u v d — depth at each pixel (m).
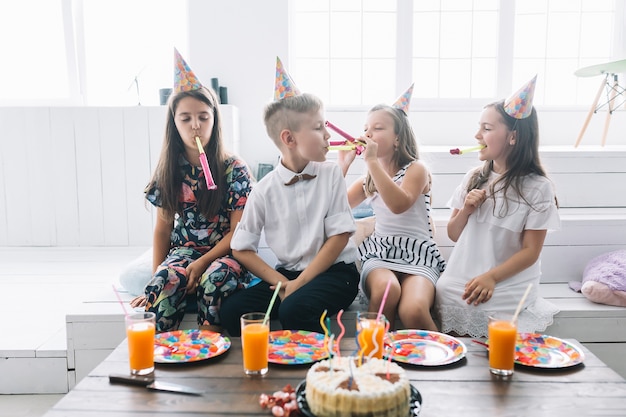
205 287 1.60
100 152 3.01
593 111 2.82
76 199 3.06
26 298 2.20
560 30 3.24
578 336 1.75
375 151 1.76
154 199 1.83
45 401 1.67
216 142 1.84
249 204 1.70
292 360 1.09
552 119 3.21
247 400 0.94
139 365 1.03
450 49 3.26
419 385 1.00
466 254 1.74
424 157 2.52
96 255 2.91
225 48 3.15
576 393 0.96
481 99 3.24
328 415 0.86
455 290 1.68
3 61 3.26
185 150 1.84
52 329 1.87
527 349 1.15
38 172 3.04
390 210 1.75
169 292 1.61
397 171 1.88
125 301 1.80
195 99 1.76
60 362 1.70
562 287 2.03
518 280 1.68
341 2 3.23
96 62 3.28
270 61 3.16
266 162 3.24
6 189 3.05
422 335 1.23
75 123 2.99
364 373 0.93
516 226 1.69
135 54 3.28
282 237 1.69
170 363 1.08
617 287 1.77
